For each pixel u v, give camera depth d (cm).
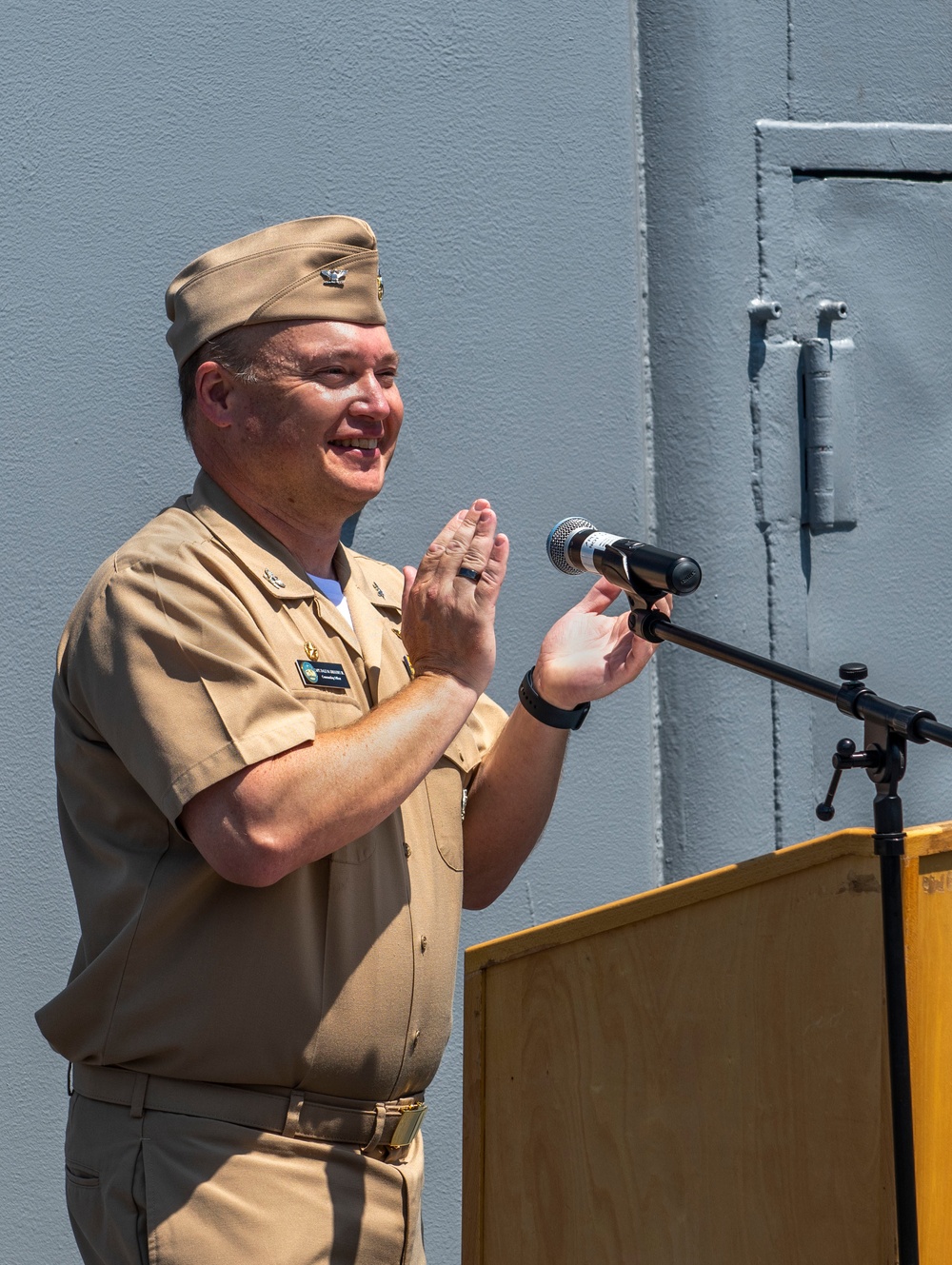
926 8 1041
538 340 953
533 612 951
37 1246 879
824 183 1012
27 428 869
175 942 594
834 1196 473
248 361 638
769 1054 496
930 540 1043
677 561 572
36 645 873
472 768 721
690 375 980
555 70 954
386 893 626
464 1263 617
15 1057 875
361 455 652
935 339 1042
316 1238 590
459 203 937
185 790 561
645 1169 542
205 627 586
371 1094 617
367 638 668
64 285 873
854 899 465
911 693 1038
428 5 928
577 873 967
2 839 873
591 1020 564
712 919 517
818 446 1002
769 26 998
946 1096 461
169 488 890
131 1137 594
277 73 901
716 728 984
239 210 896
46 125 869
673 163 981
